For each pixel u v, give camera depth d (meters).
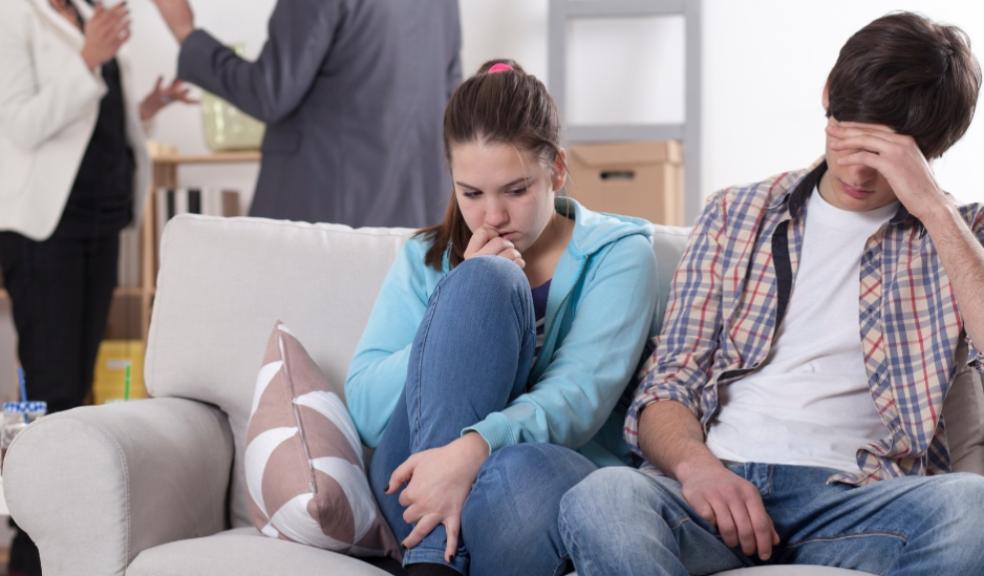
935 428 1.48
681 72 4.01
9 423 1.93
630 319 1.63
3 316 3.37
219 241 1.83
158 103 3.85
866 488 1.39
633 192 3.79
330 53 2.97
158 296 1.82
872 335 1.52
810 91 3.90
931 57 1.49
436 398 1.44
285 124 3.04
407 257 1.72
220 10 4.21
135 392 3.54
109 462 1.43
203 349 1.77
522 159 1.55
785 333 1.57
